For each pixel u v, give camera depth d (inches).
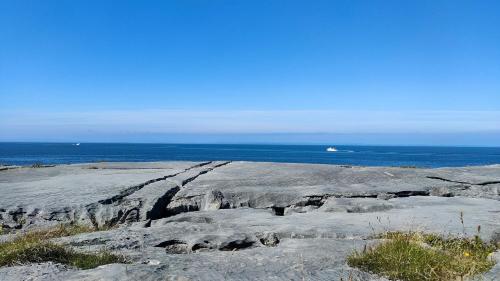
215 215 484.4
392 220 431.2
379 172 826.2
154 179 724.0
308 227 398.6
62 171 933.8
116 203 545.3
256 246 361.1
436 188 652.1
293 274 261.6
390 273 257.3
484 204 538.3
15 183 725.3
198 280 248.4
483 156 6574.8
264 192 599.2
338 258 297.1
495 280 241.9
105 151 7652.6
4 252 297.7
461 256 276.7
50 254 303.1
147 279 246.4
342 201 542.0
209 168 955.3
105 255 305.1
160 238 370.9
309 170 885.2
